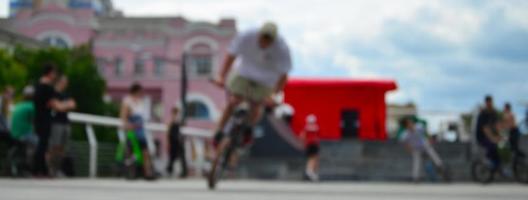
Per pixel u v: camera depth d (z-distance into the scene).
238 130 4.79
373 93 21.17
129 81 39.25
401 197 3.36
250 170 15.18
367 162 15.91
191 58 39.47
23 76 29.44
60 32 39.56
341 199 3.01
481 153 11.52
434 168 13.38
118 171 9.43
